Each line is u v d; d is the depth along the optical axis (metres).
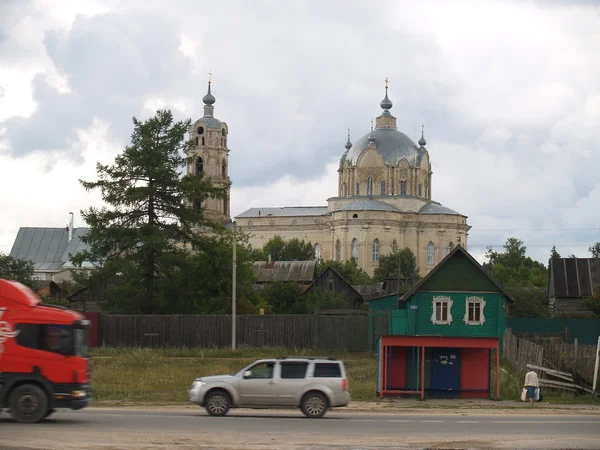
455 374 42.69
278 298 87.50
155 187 71.69
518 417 32.81
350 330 63.28
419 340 41.00
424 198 183.75
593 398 41.50
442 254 174.00
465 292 62.25
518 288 101.38
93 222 70.62
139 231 70.31
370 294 97.31
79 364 27.92
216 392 31.05
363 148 182.12
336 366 31.38
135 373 50.03
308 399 30.92
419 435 26.78
